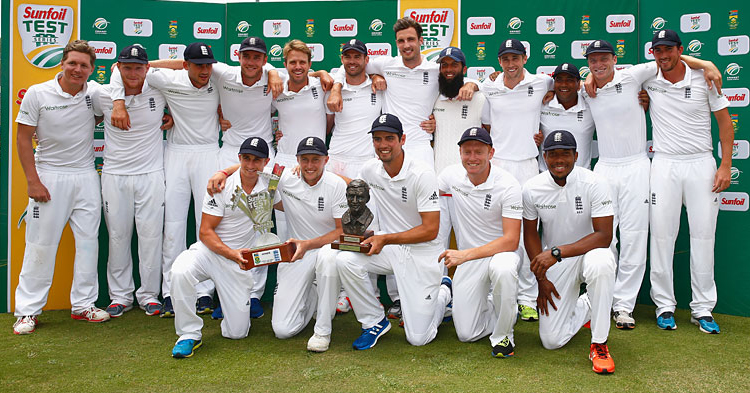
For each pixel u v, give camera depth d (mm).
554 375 3104
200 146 4418
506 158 4395
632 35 4664
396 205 3725
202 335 3877
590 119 4395
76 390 2920
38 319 4328
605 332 3230
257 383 3004
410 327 3635
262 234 3670
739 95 4395
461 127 4484
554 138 3381
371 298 3668
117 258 4414
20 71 4578
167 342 3727
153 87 4281
